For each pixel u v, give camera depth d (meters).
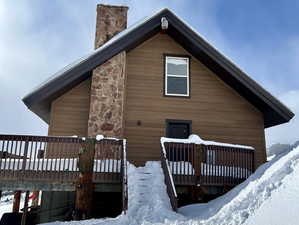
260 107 13.50
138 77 13.05
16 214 12.71
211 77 13.69
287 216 4.60
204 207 8.16
